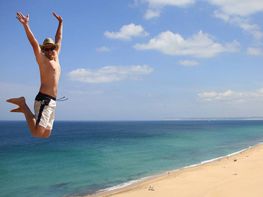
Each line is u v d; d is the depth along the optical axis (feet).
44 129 19.12
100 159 127.54
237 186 65.26
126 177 87.10
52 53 19.89
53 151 165.07
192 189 64.80
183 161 116.67
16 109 19.35
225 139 234.79
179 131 386.32
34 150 172.24
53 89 19.48
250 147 159.22
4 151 169.78
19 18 17.88
